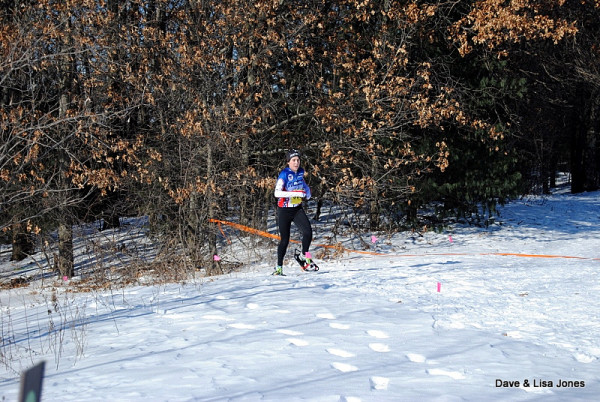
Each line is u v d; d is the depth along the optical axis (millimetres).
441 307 6539
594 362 4477
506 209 23391
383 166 16375
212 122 14523
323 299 7184
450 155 17250
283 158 16938
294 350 4840
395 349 4852
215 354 4781
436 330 5496
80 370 4527
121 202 17484
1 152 13180
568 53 23609
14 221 15336
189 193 14703
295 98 16547
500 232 18203
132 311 7301
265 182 14680
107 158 14453
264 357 4633
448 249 15523
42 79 15367
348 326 5691
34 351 5445
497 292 7363
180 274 12766
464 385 3877
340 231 18984
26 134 13898
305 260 10172
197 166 15016
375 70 16031
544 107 23609
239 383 3945
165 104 15617
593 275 8539
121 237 19781
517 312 6195
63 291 13781
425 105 15023
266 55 14633
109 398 3711
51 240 18141
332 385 3861
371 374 4125
